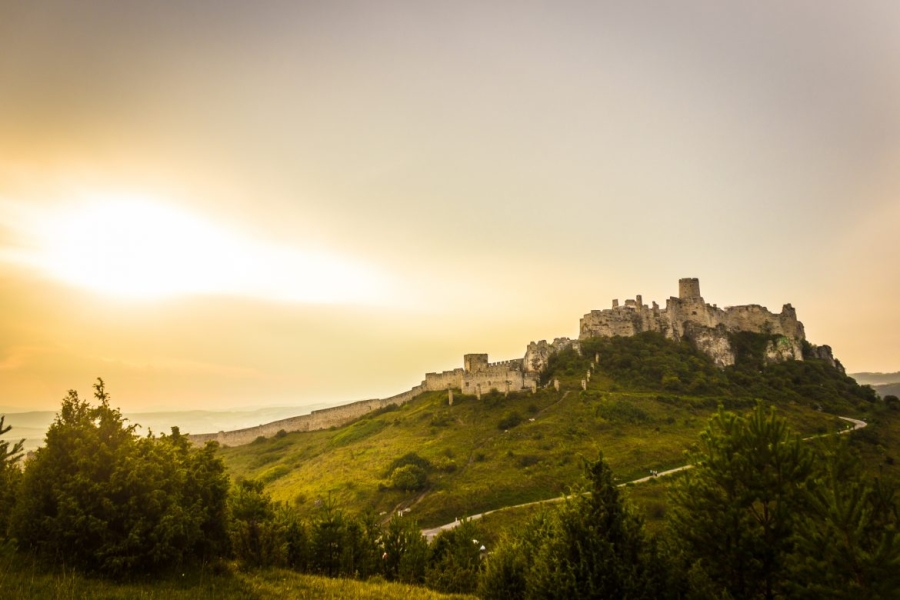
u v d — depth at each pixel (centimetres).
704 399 11156
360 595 2770
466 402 12331
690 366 12838
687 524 3064
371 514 4447
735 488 2984
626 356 13125
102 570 2309
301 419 14650
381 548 4178
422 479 8462
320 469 10100
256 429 14512
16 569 2128
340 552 3816
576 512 2836
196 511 3016
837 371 13825
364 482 8681
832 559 2156
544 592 2695
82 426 2569
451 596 3225
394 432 11456
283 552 3381
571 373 12781
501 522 6600
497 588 3241
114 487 2427
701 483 3098
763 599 2762
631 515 2827
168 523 2508
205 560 2964
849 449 2600
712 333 14138
